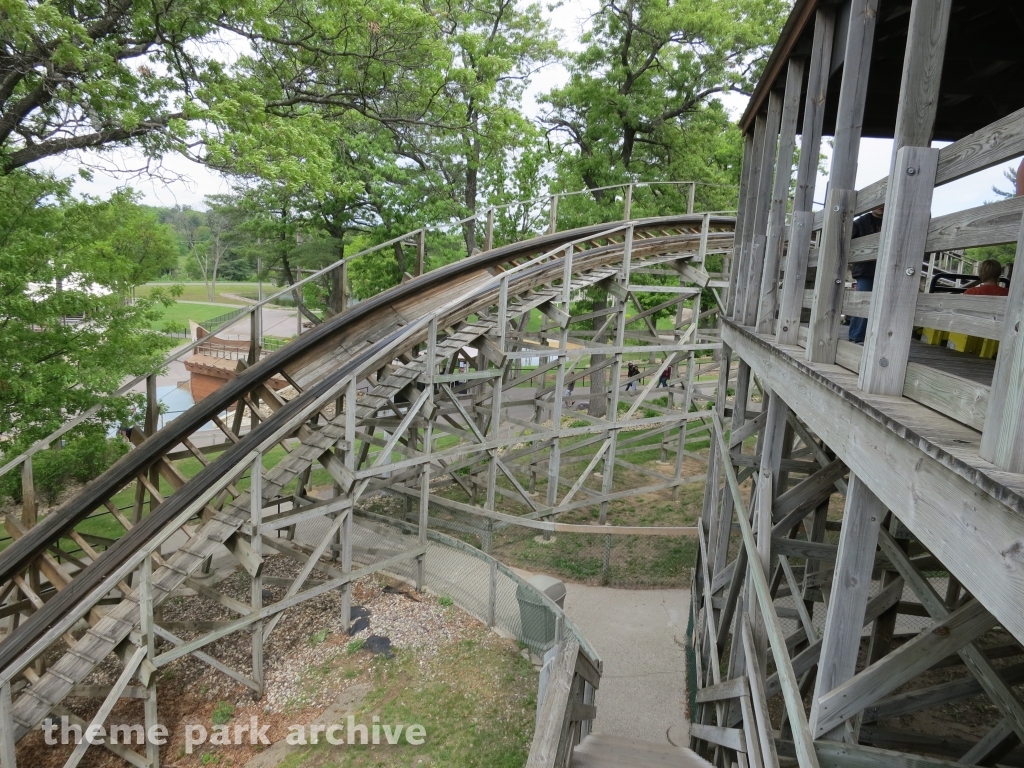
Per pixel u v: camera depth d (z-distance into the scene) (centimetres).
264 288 6519
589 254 1311
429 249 2042
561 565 1203
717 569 778
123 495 1412
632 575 1169
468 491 1401
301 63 1156
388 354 984
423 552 1033
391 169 1817
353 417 888
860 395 258
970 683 473
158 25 809
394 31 1193
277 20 1109
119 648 688
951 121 702
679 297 1822
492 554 1240
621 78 1953
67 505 762
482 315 1160
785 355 397
